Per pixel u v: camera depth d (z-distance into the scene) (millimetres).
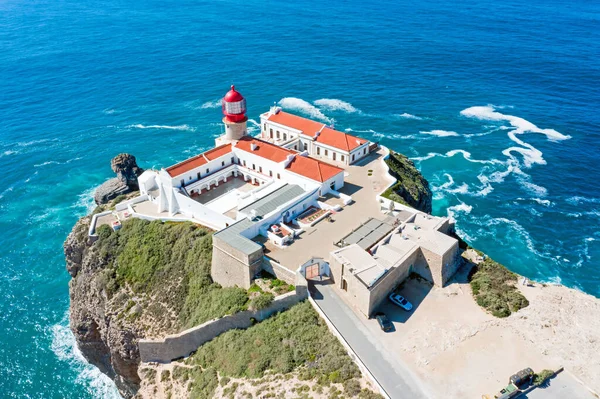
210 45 182750
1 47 185125
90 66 165000
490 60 163375
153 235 69875
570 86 143000
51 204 102375
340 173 73375
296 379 43906
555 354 44562
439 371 43094
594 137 116250
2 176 110125
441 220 61000
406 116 127625
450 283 54531
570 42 179875
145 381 55250
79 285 73250
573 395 40625
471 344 45875
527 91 141000
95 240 73188
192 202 70812
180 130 124062
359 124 123438
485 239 84188
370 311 49375
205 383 48625
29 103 140375
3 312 79438
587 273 76625
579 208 91875
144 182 79375
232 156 83250
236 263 57031
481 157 109125
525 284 54281
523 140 115562
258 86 145250
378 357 44469
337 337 47031
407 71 155625
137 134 122938
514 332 47094
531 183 99562
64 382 70500
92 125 128125
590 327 47406
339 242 59469
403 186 77812
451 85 145625
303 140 88688
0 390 68625
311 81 148500
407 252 54438
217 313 53938
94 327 70125
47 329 77062
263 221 62469
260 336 49562
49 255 90250
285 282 54688
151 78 154125
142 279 66625
